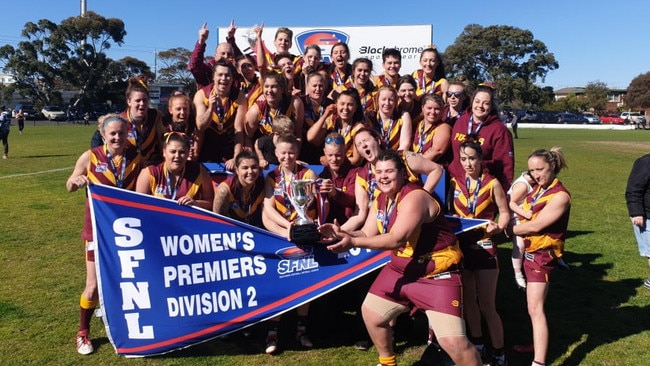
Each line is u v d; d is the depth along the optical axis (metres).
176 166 4.34
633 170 5.80
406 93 5.30
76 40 70.44
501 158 4.77
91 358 4.41
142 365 4.31
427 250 3.63
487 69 74.25
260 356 4.52
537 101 74.31
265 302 4.36
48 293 5.89
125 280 4.18
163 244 4.24
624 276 6.75
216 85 5.22
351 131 5.04
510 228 4.36
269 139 5.04
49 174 15.55
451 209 4.50
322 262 4.43
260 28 7.32
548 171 4.11
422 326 5.23
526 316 5.50
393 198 3.73
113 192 4.18
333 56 7.12
